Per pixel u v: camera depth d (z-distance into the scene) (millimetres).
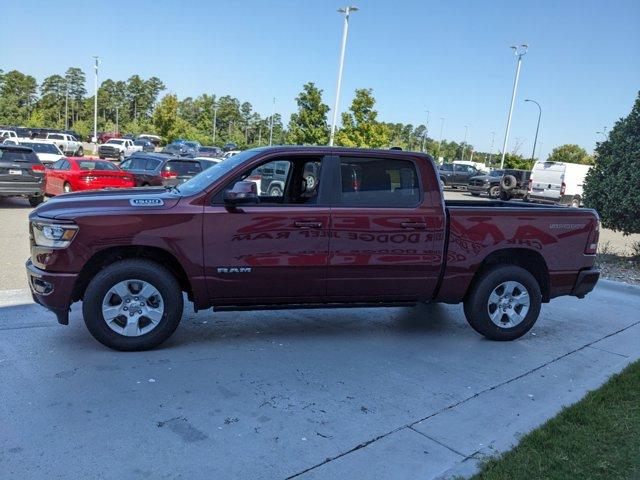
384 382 4586
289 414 3918
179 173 18141
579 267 5957
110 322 4820
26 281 7316
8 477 3027
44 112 91125
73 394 4043
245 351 5129
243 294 5078
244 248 4949
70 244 4625
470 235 5523
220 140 79188
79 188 16266
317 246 5102
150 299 4918
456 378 4758
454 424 3891
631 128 10070
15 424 3580
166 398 4055
